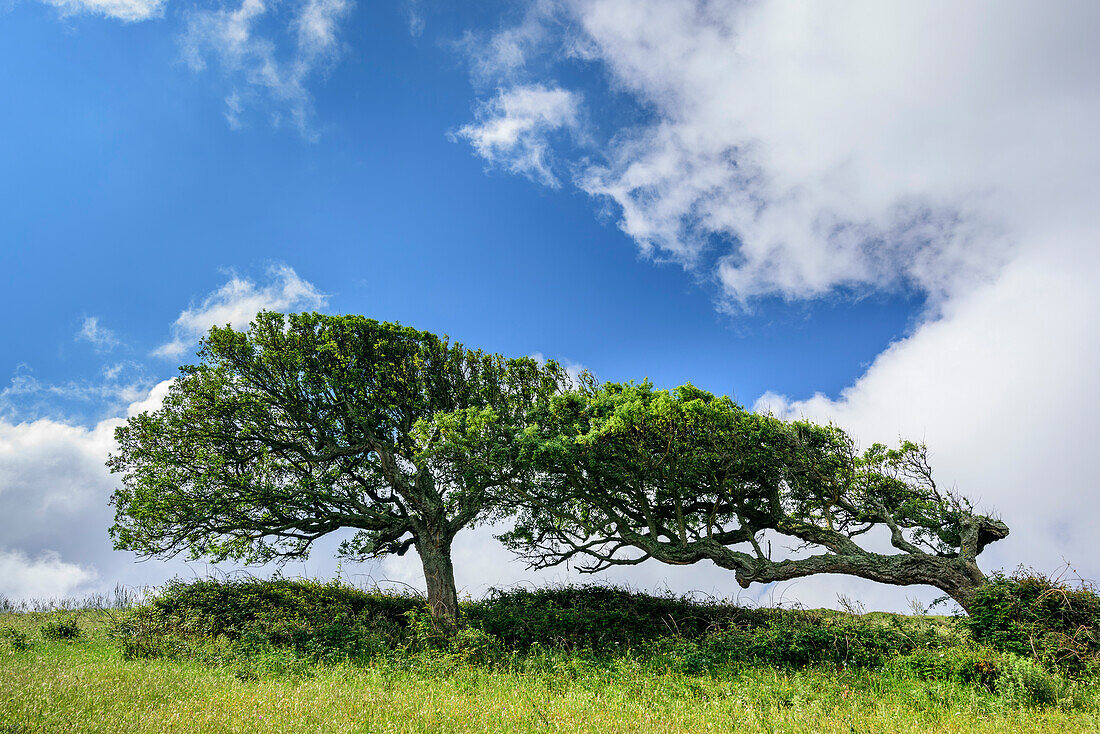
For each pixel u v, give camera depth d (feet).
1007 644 43.32
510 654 48.78
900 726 28.53
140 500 57.62
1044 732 28.35
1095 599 44.93
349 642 49.60
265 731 23.11
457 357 69.77
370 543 67.26
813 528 60.85
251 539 63.10
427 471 68.90
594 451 56.39
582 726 26.84
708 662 43.93
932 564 55.52
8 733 20.75
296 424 65.00
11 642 43.68
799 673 42.09
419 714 27.14
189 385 62.28
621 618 59.36
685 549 60.95
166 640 45.47
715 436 56.80
